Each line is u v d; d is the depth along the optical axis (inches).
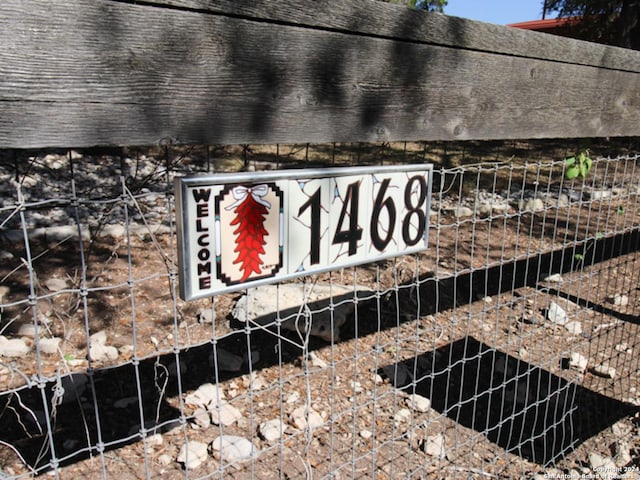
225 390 111.0
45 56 44.1
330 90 62.5
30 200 204.5
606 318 159.3
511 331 145.5
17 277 151.8
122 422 100.1
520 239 217.9
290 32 57.9
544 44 83.6
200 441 96.6
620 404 121.3
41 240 177.8
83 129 47.0
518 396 119.6
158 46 49.6
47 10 43.6
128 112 49.1
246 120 56.7
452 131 75.9
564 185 304.2
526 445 106.4
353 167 64.2
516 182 307.0
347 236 65.8
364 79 65.1
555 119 89.9
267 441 97.8
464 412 113.6
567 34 693.3
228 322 135.6
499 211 253.4
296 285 142.8
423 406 111.7
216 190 54.0
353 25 62.1
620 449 106.2
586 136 96.4
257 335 130.0
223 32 53.2
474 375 125.3
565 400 115.4
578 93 92.2
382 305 149.2
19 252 168.4
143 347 123.3
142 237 184.5
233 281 57.3
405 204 70.8
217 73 53.6
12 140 43.8
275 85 58.1
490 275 179.5
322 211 62.7
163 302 143.2
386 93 67.6
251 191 56.4
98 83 46.9
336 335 132.0
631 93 103.0
